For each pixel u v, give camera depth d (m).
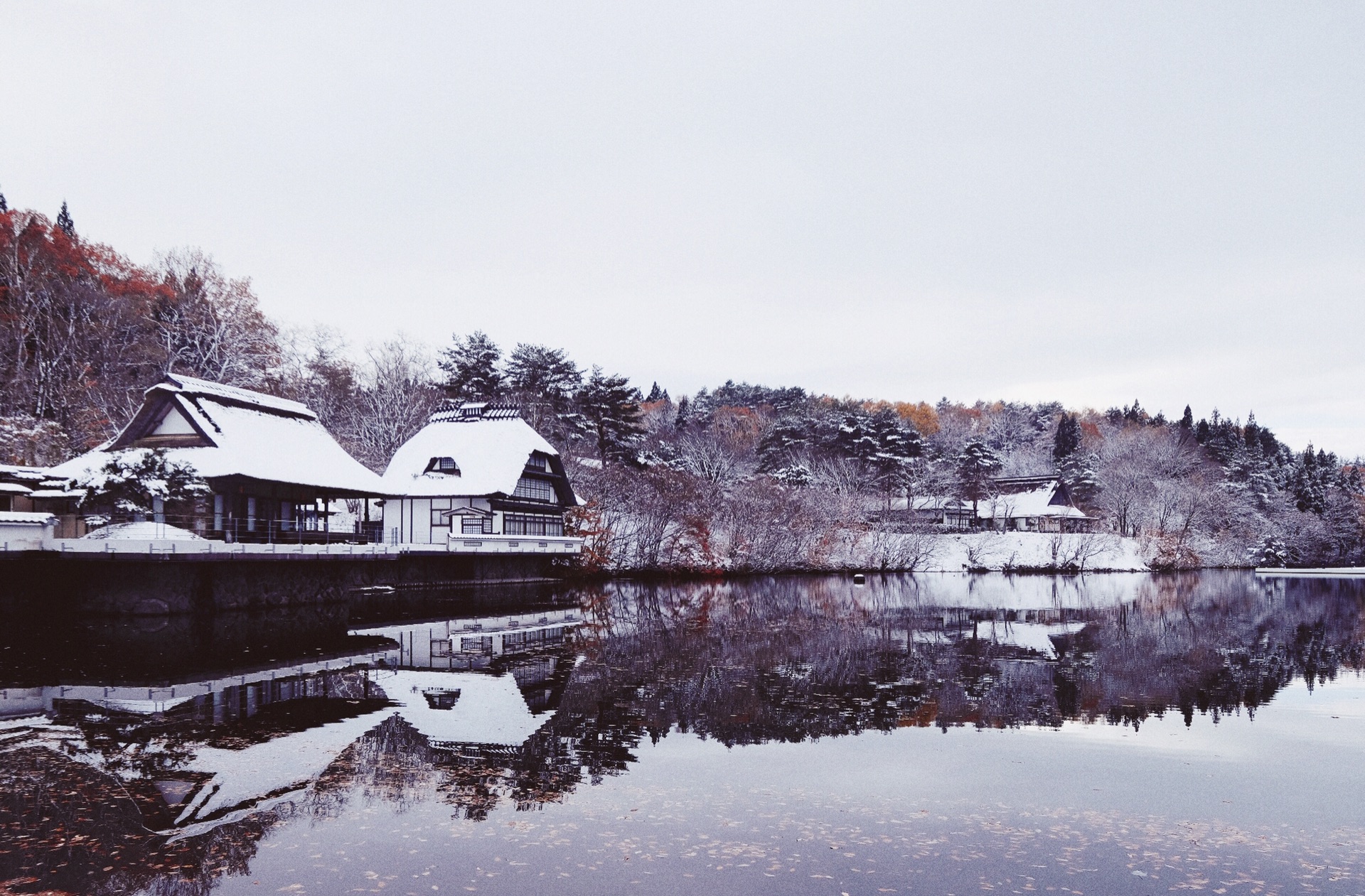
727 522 71.31
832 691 19.69
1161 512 92.12
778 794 12.20
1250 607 45.69
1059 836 10.75
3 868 9.57
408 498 53.62
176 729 15.60
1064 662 24.64
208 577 32.28
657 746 14.67
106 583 31.02
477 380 81.62
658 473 73.19
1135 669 23.38
